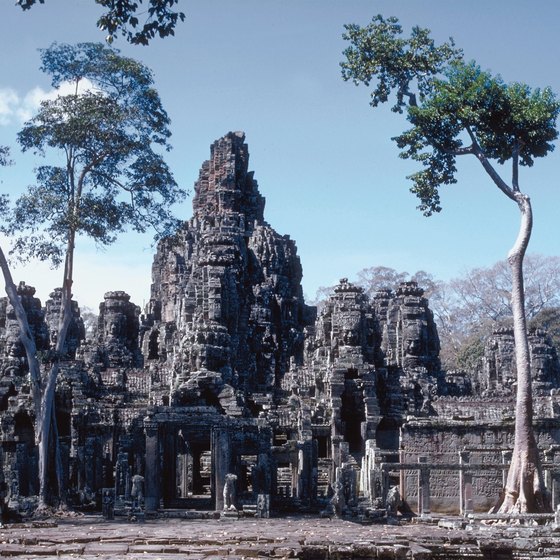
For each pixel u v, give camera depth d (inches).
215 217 4370.1
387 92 2576.3
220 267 3565.5
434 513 2513.5
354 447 3041.3
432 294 6697.8
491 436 2618.1
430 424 2637.8
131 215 2581.2
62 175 2566.4
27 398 2869.1
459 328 6501.0
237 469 2477.9
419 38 2534.5
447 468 2447.1
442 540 1610.5
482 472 2561.5
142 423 2559.1
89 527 1860.2
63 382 3011.8
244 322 3720.5
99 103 2559.1
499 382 4222.4
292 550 1449.3
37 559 1370.6
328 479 2923.2
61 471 2463.1
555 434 2691.9
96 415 2997.0
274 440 2947.8
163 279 4805.6
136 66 2586.1
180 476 2824.8
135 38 1311.5
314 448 2738.7
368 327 3203.7
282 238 4441.4
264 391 3590.1
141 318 4751.5
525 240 2362.2
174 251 4596.5
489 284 6555.1
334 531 1766.7
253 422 2481.5
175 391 2561.5
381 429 3112.7
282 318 4232.3
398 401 3161.9
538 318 5930.1
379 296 4606.3
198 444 2925.7
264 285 4190.5
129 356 4234.7
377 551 1491.1
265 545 1488.7
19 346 3376.0
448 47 2532.0
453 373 4372.5
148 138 2610.7
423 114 2440.9
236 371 3398.1
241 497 2443.4
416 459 2623.0
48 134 2534.5
